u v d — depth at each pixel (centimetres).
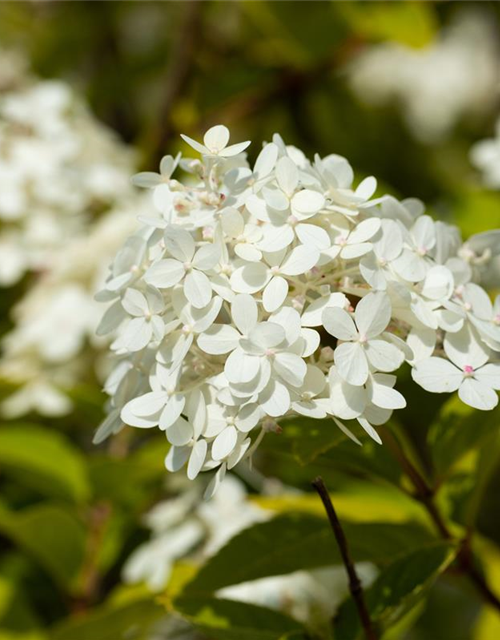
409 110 219
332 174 103
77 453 134
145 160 173
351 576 103
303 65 188
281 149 104
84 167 162
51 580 142
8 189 151
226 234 102
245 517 134
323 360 101
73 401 140
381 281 100
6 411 142
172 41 206
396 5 171
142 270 103
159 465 130
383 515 122
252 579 113
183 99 184
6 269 151
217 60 191
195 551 134
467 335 102
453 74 227
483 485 110
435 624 170
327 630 110
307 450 105
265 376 98
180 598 111
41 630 131
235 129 192
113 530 134
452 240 106
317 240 101
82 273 146
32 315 148
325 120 198
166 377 101
